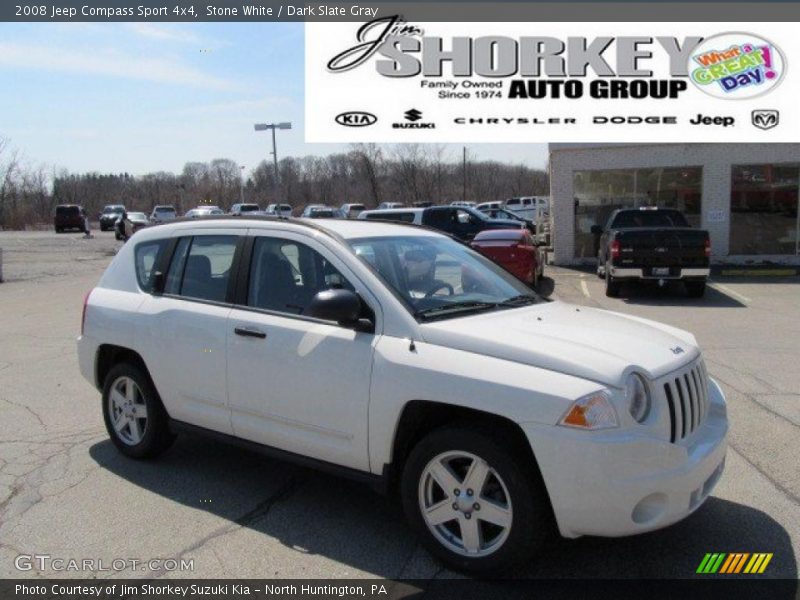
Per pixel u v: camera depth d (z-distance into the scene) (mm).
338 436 3855
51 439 5598
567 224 20641
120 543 3832
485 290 4402
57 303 14328
